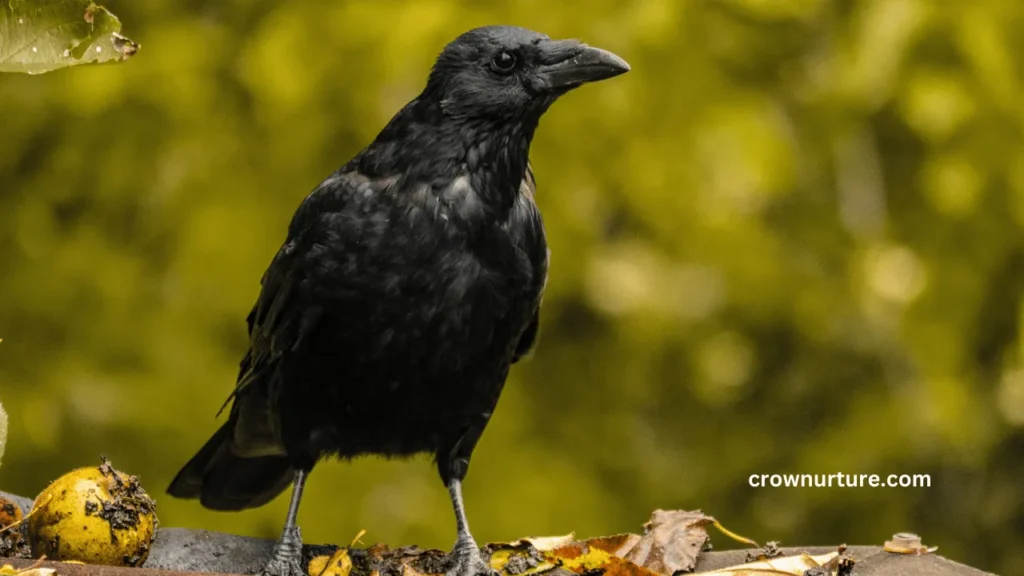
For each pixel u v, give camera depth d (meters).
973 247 12.64
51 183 12.30
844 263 12.96
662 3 11.70
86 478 5.29
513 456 11.98
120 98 11.89
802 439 13.50
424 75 11.34
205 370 11.76
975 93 12.03
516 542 6.29
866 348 13.23
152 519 5.41
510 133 6.24
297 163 11.84
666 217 12.13
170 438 11.62
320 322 6.23
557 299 12.22
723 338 12.92
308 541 11.21
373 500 11.37
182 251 11.83
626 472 13.05
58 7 4.30
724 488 13.40
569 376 13.04
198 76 12.02
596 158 11.95
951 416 12.46
